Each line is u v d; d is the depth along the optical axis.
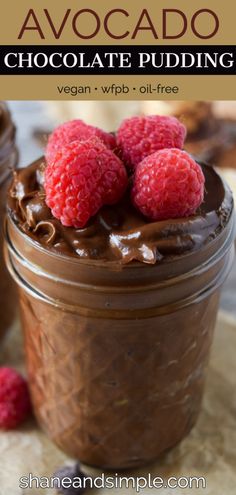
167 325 0.30
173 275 0.29
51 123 0.53
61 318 0.30
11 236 0.31
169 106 0.47
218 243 0.30
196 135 0.48
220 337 0.39
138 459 0.34
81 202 0.28
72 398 0.32
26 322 0.32
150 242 0.29
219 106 0.48
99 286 0.29
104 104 0.47
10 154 0.35
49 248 0.29
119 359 0.31
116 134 0.32
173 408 0.33
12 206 0.31
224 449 0.35
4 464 0.34
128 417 0.32
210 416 0.36
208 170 0.32
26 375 0.38
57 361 0.32
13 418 0.35
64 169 0.28
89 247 0.29
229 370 0.38
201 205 0.30
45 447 0.35
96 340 0.30
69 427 0.33
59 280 0.29
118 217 0.29
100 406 0.32
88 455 0.34
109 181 0.29
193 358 0.32
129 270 0.28
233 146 0.47
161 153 0.29
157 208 0.29
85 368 0.31
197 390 0.34
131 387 0.32
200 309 0.31
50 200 0.29
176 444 0.35
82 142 0.29
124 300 0.29
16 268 0.31
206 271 0.30
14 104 0.55
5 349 0.39
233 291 0.42
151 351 0.31
